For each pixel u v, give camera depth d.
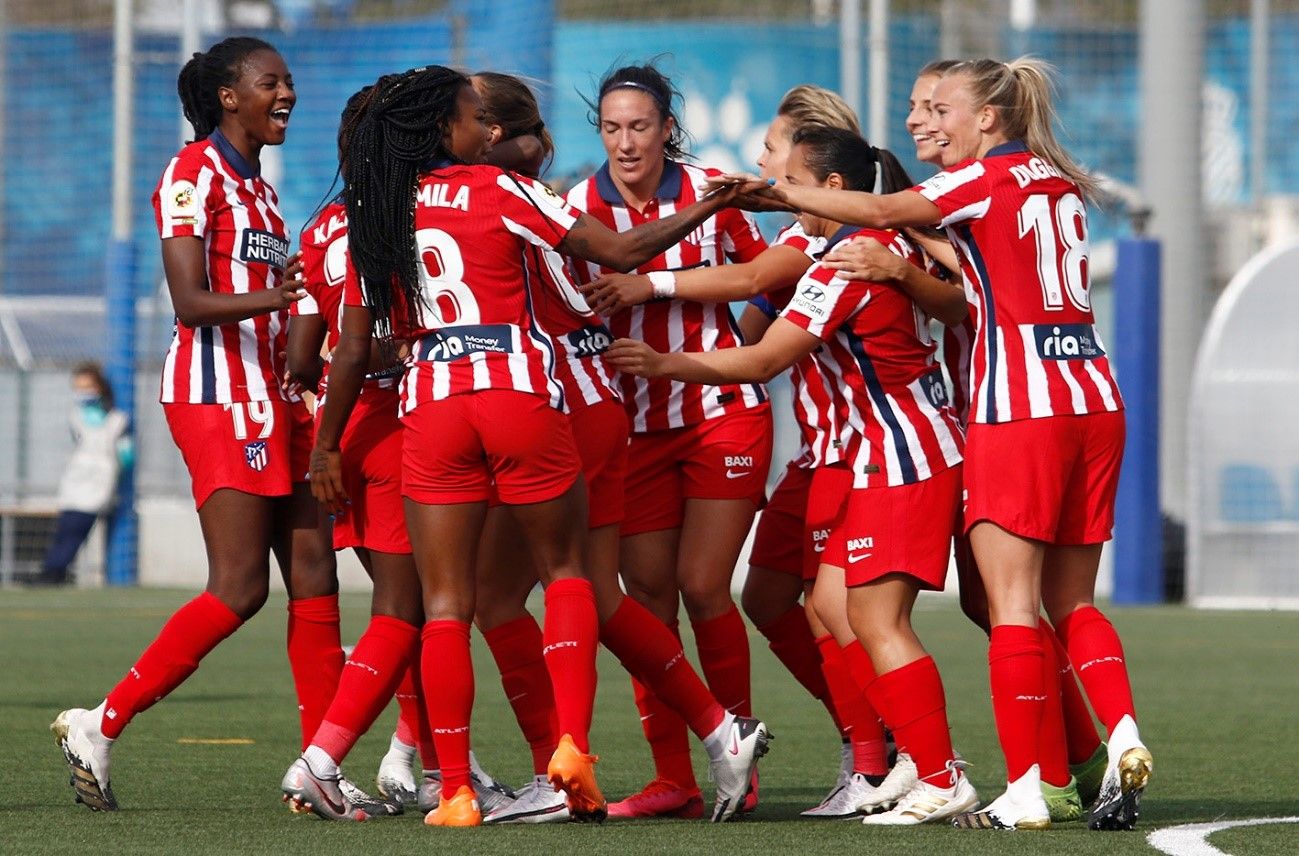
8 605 52.41
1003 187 16.89
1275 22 89.62
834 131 18.72
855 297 17.58
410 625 17.92
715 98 68.38
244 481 18.38
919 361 17.98
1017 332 16.89
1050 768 17.33
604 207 20.06
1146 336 53.78
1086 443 17.03
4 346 66.19
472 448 16.89
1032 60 17.73
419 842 15.73
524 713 18.92
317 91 67.25
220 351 18.50
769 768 22.77
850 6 57.47
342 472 18.30
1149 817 17.95
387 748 24.41
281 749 23.31
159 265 65.94
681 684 17.86
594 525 18.42
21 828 16.53
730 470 19.64
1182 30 58.25
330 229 17.92
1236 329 54.22
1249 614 51.12
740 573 60.22
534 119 19.61
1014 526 16.75
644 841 15.93
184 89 19.34
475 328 16.86
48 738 23.98
